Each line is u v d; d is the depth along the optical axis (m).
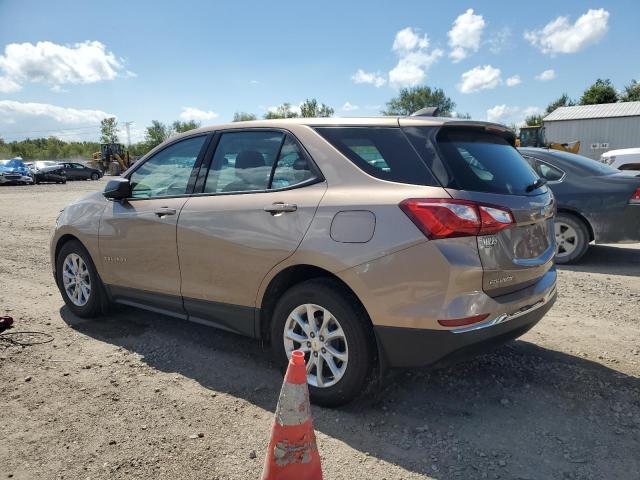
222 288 3.77
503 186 3.20
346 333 3.14
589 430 3.05
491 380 3.68
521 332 3.25
